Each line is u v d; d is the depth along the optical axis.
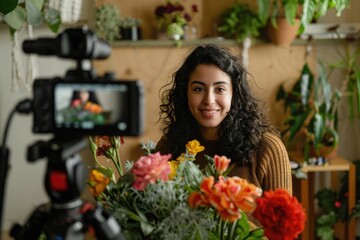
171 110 1.68
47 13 2.35
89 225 0.80
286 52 3.24
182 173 1.07
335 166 2.97
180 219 0.98
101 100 0.76
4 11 1.95
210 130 1.59
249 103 1.57
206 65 1.48
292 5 2.54
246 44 3.10
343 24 3.14
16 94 3.42
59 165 0.76
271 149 1.54
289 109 3.29
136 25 3.13
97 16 3.05
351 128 3.36
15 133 3.47
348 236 3.05
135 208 1.02
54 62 3.36
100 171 1.10
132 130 0.76
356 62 3.28
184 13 3.14
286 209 0.92
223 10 3.26
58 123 0.77
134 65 3.26
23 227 0.83
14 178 3.54
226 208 0.91
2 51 3.37
